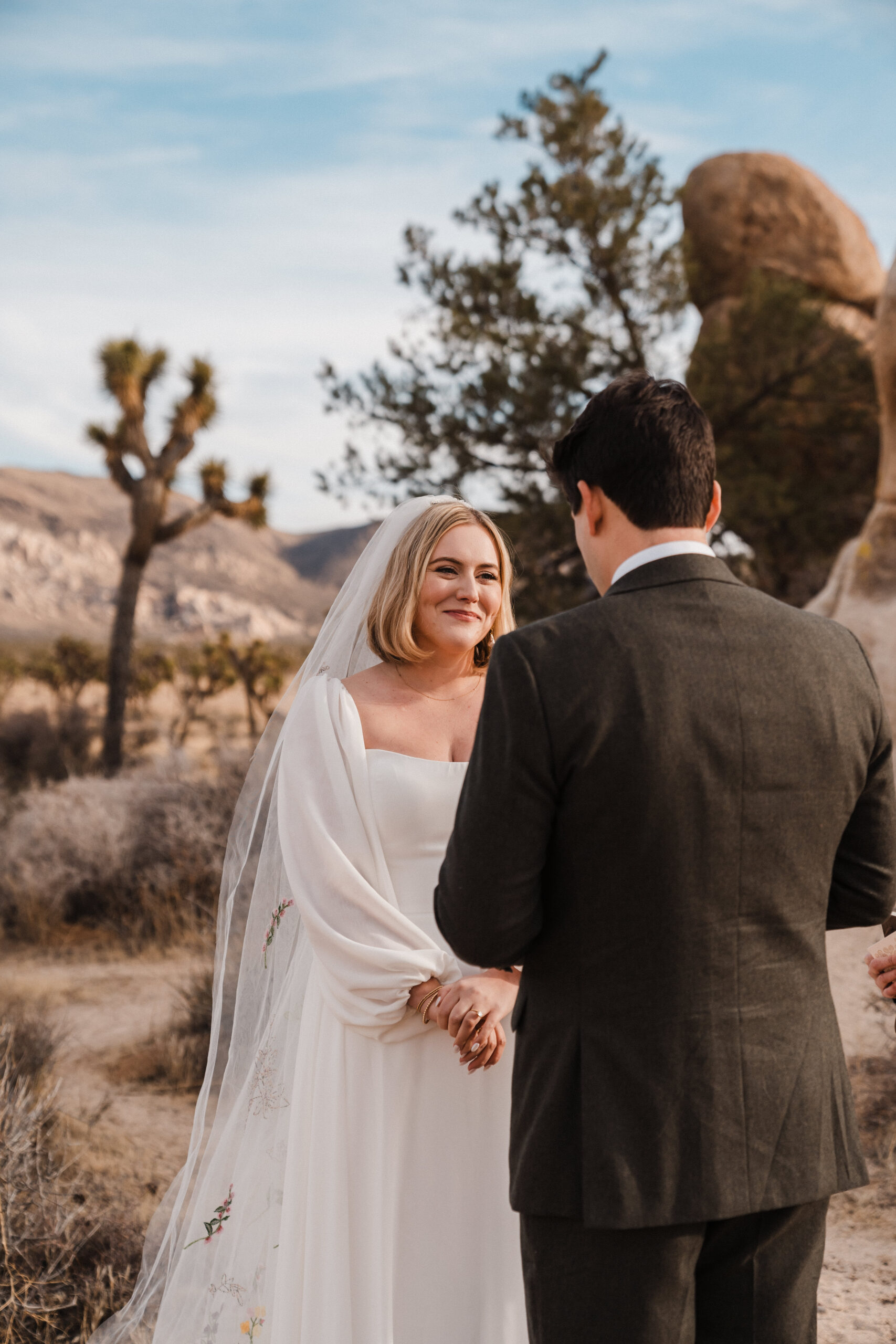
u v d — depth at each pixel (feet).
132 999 19.79
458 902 4.66
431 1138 6.76
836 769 4.84
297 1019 7.68
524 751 4.52
